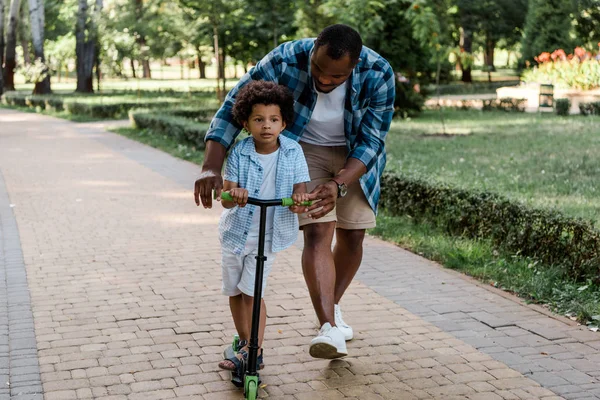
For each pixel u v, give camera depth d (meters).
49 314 4.97
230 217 3.67
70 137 17.92
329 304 3.79
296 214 3.70
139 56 29.20
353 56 3.51
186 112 19.89
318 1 18.19
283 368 4.04
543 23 28.55
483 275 5.75
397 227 7.42
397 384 3.83
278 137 3.66
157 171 11.82
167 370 4.02
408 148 13.64
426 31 16.42
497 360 4.14
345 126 3.97
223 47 26.00
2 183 10.76
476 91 33.72
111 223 7.96
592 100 22.59
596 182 9.56
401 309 5.04
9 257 6.52
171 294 5.41
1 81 37.59
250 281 3.70
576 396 3.67
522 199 7.34
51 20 46.88
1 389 3.78
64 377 3.93
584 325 4.69
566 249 5.73
